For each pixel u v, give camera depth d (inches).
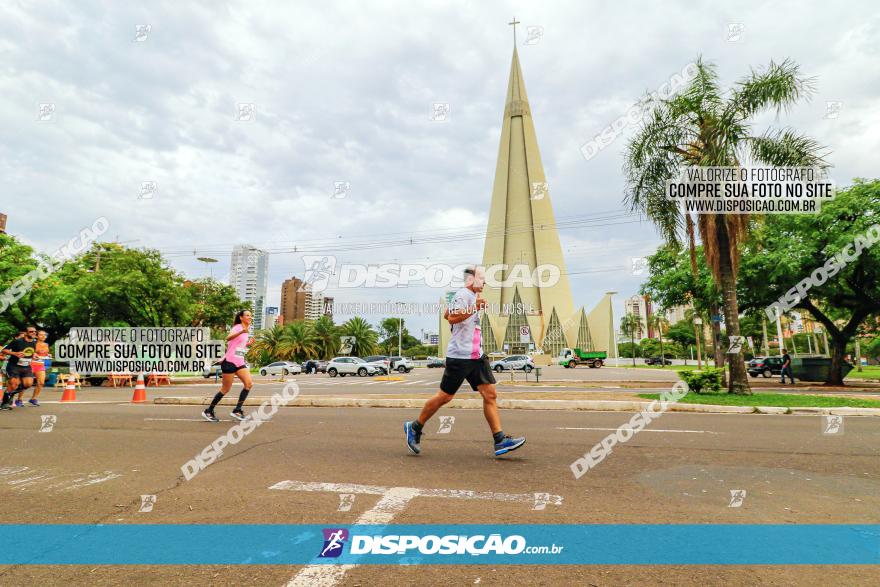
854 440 236.2
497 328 3686.0
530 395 510.0
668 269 936.9
